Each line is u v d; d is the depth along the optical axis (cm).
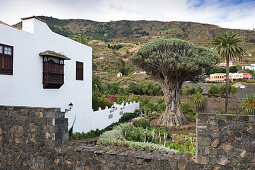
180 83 2294
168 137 1438
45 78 1170
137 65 2377
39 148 630
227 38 2861
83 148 606
